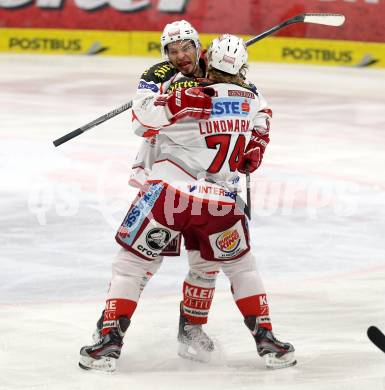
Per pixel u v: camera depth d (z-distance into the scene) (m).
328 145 35.00
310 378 12.88
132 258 13.17
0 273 18.45
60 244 20.73
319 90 49.28
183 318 13.98
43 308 16.20
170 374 13.09
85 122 38.53
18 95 45.03
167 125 12.88
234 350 14.24
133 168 13.91
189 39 13.34
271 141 35.50
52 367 13.19
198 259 13.67
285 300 16.78
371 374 13.03
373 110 43.94
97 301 16.73
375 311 16.17
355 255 20.25
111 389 12.33
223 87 13.19
